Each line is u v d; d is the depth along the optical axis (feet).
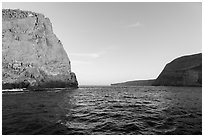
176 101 67.46
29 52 127.34
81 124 30.32
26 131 25.79
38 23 152.25
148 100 72.49
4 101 58.90
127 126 29.09
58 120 32.94
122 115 38.81
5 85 102.73
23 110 43.14
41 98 71.05
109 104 59.00
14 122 30.73
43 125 29.07
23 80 112.78
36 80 121.29
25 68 118.11
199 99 74.54
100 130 26.78
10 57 112.88
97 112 42.73
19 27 132.26
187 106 53.11
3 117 34.76
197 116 37.40
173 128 27.96
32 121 31.60
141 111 44.19
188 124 30.42
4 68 106.73
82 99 74.90
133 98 82.17
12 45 118.83
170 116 37.47
